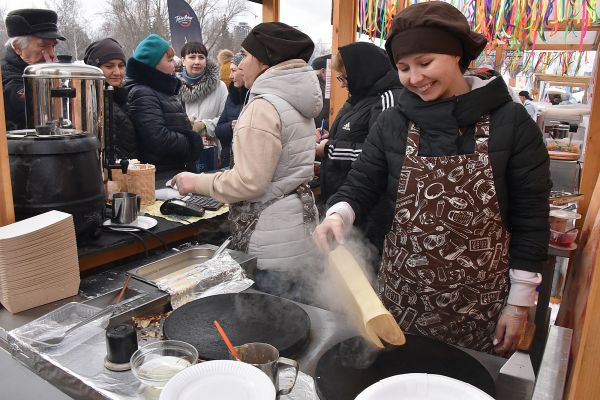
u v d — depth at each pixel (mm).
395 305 1428
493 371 942
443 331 1384
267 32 1684
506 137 1220
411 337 1016
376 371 883
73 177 1332
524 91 5770
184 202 1872
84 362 918
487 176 1233
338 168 2314
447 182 1260
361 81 2240
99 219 1471
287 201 1735
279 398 817
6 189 1243
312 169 1817
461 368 903
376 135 1419
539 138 1239
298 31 1717
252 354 869
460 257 1304
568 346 991
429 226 1301
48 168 1281
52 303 1188
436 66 1173
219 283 1298
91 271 1486
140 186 1952
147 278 1313
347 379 856
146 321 1114
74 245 1213
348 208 1389
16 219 1312
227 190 1641
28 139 1285
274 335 993
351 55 2221
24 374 970
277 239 1734
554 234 2119
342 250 1024
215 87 3906
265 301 1151
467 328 1365
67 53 1654
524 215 1269
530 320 1399
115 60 2508
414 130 1321
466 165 1242
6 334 1023
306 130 1744
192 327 1021
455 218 1271
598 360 708
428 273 1345
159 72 2674
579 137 3879
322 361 905
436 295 1356
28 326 1038
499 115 1243
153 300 1143
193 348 886
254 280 1473
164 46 2654
